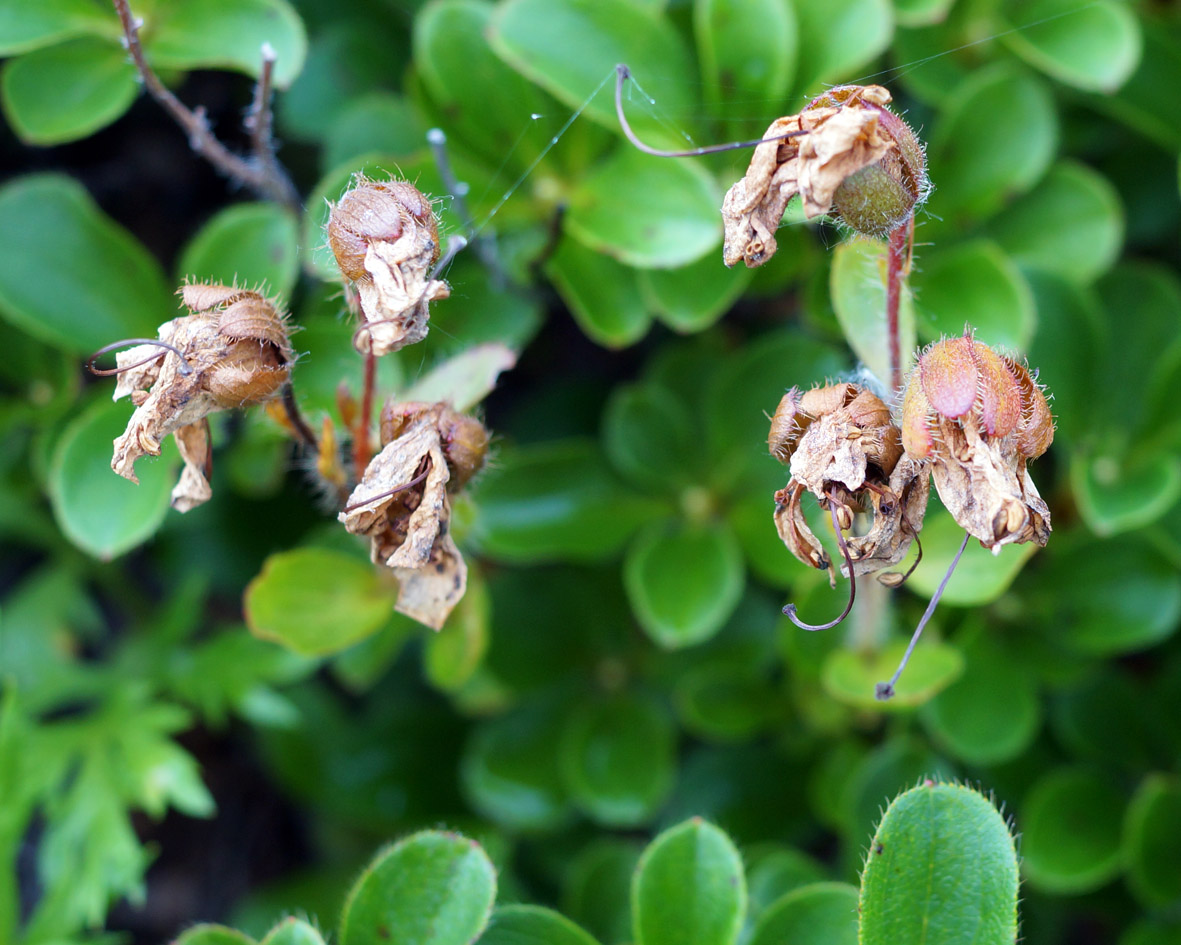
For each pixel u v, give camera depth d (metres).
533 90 0.37
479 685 0.40
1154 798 0.36
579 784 0.39
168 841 0.47
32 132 0.36
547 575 0.41
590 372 0.46
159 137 0.45
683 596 0.38
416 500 0.31
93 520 0.36
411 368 0.38
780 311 0.42
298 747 0.43
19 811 0.36
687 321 0.37
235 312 0.31
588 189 0.36
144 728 0.38
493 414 0.46
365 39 0.40
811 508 0.34
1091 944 0.43
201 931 0.31
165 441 0.36
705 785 0.40
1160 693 0.39
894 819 0.30
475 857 0.31
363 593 0.35
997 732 0.37
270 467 0.38
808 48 0.36
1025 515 0.29
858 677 0.34
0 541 0.45
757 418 0.39
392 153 0.38
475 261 0.38
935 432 0.29
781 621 0.37
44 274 0.37
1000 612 0.38
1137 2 0.39
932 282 0.37
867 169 0.30
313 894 0.41
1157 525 0.38
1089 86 0.36
